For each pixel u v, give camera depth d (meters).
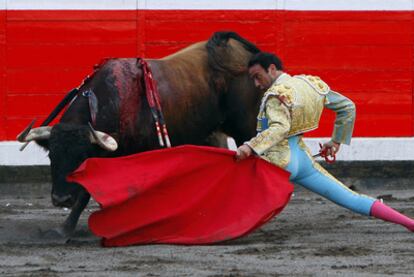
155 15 22.05
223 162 13.90
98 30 22.02
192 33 22.12
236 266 12.38
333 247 13.70
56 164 14.18
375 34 22.52
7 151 21.88
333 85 22.48
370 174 22.56
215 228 13.80
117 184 13.59
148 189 13.64
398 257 12.91
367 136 22.58
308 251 13.40
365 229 15.59
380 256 13.00
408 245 13.86
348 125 14.36
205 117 16.78
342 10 22.45
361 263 12.53
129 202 13.70
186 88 16.47
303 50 22.39
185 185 13.85
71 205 14.15
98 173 13.67
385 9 22.50
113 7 22.00
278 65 13.88
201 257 12.95
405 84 22.66
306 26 22.38
